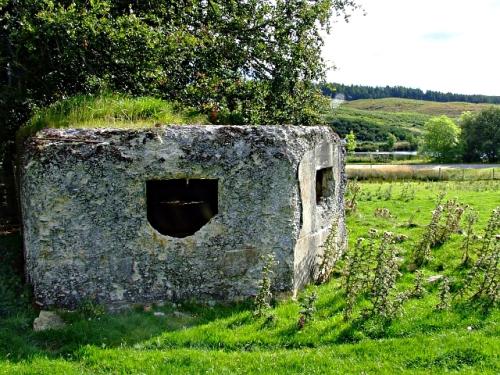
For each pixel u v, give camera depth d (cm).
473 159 5897
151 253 654
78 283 639
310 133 751
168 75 1170
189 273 666
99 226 639
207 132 660
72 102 808
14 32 1011
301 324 606
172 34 1155
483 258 751
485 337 567
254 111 1167
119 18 1066
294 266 704
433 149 5850
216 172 660
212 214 923
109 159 636
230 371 499
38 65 1102
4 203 1121
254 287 683
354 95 15175
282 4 1384
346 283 737
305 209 738
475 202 1513
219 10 1288
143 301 655
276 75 1368
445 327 608
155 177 646
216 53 1263
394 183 2497
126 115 778
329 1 1412
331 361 520
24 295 657
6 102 1051
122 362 515
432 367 510
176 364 512
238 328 605
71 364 512
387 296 641
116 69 1102
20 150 767
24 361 513
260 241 680
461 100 15288
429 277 793
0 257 803
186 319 627
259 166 671
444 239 962
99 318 615
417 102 13600
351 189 1714
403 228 1144
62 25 1004
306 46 1447
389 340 571
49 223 630
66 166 629
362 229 1151
